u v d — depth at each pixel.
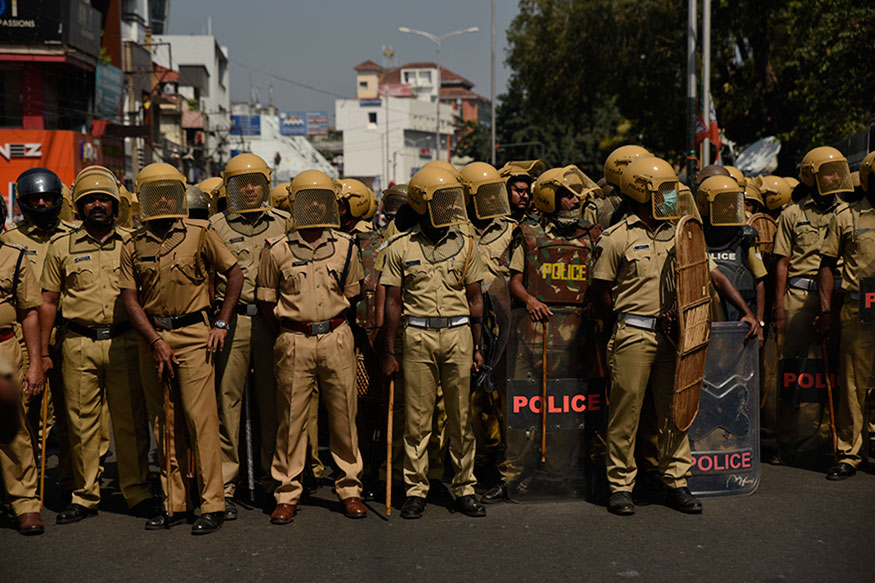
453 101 130.25
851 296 6.29
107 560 4.86
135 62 33.00
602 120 53.97
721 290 5.93
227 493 5.74
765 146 20.31
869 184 6.26
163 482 5.47
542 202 5.84
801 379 6.63
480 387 6.54
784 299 6.72
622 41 28.47
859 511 5.55
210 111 61.44
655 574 4.53
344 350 5.58
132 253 5.30
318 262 5.54
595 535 5.16
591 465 5.89
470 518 5.55
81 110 26.47
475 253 5.62
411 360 5.58
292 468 5.60
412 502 5.60
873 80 17.06
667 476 5.70
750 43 23.52
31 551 5.03
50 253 5.62
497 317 5.78
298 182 5.51
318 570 4.65
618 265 5.57
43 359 5.62
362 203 6.96
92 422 5.63
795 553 4.80
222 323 5.40
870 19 16.70
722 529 5.23
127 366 5.59
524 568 4.63
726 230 6.49
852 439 6.35
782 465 6.73
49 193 6.07
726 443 5.87
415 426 5.62
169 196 5.25
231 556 4.89
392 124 105.56
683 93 27.83
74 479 5.81
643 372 5.52
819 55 17.83
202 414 5.36
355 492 5.69
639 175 5.44
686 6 24.83
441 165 6.22
